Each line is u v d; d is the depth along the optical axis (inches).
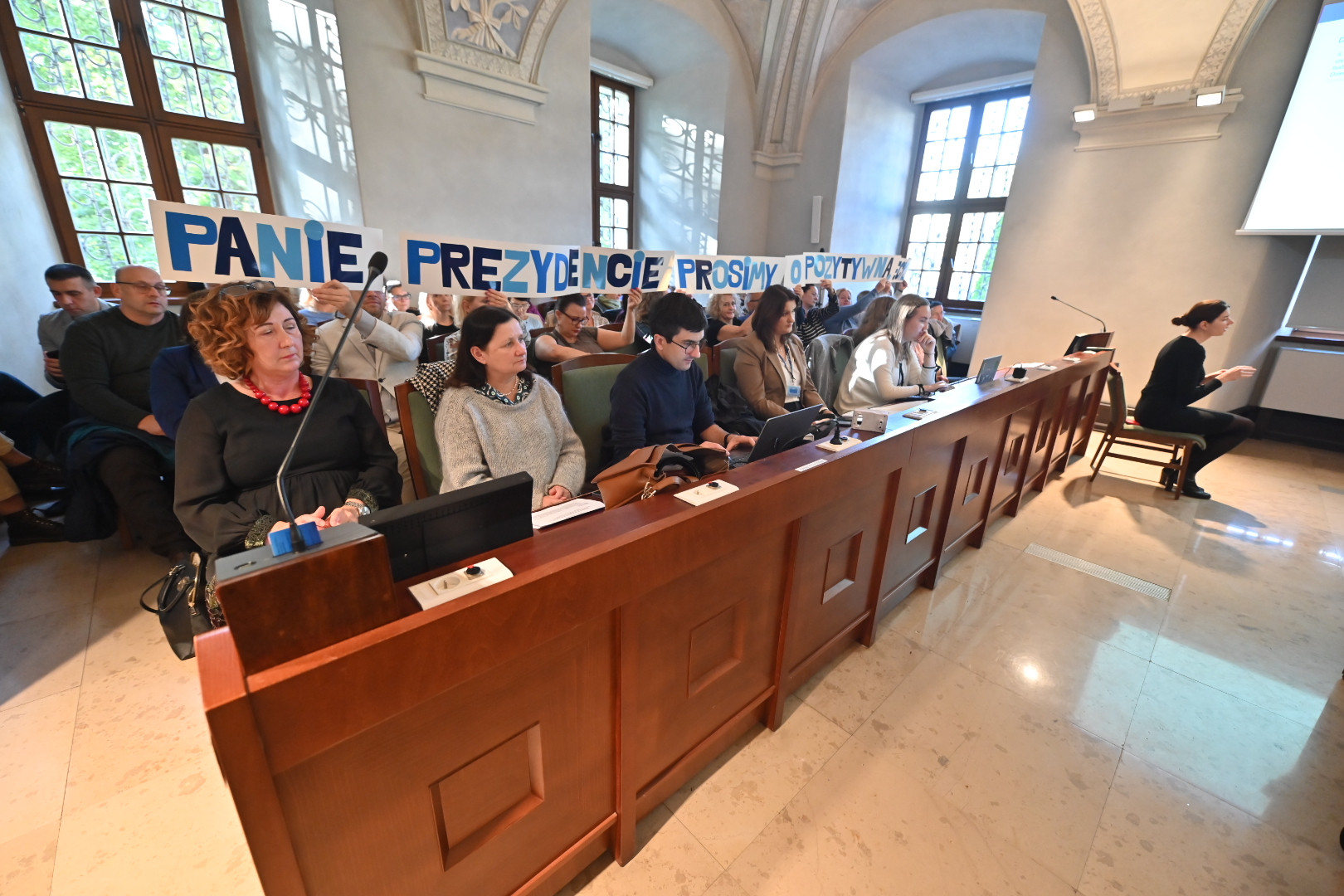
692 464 41.6
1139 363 152.3
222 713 19.1
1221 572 82.4
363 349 80.4
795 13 185.3
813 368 103.5
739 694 47.2
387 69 122.4
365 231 70.9
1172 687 59.4
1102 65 141.9
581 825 37.1
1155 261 146.1
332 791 24.0
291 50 120.6
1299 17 120.3
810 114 212.5
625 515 34.8
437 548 27.8
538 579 27.6
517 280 83.5
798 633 51.3
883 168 224.8
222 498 48.6
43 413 86.3
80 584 70.5
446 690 25.6
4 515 77.7
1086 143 150.9
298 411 50.1
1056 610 72.4
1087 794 46.9
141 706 51.8
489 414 50.4
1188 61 131.2
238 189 135.2
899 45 193.3
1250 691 59.1
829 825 43.6
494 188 143.9
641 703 37.5
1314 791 47.7
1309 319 155.2
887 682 58.9
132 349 75.3
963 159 220.1
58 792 43.5
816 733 52.2
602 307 159.8
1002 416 78.1
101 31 113.3
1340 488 117.9
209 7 122.4
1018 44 182.2
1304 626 70.0
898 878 39.9
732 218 219.1
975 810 45.2
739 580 42.3
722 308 140.4
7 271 99.3
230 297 45.4
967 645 65.1
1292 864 41.5
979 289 224.4
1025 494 110.3
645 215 234.5
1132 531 95.2
